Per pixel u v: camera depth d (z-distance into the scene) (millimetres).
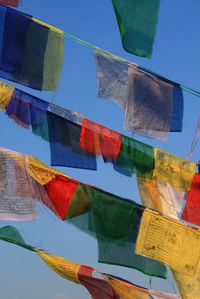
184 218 10281
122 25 9312
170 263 9578
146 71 9805
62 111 9164
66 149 9156
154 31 9508
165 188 10203
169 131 10047
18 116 8766
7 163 8539
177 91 10102
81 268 8680
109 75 9500
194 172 10422
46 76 8953
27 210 8539
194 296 9688
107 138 9547
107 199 9219
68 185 8938
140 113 9812
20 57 8805
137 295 9266
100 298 9000
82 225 9000
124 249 9273
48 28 9000
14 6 8773
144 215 9469
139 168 9867
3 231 8062
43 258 8359
